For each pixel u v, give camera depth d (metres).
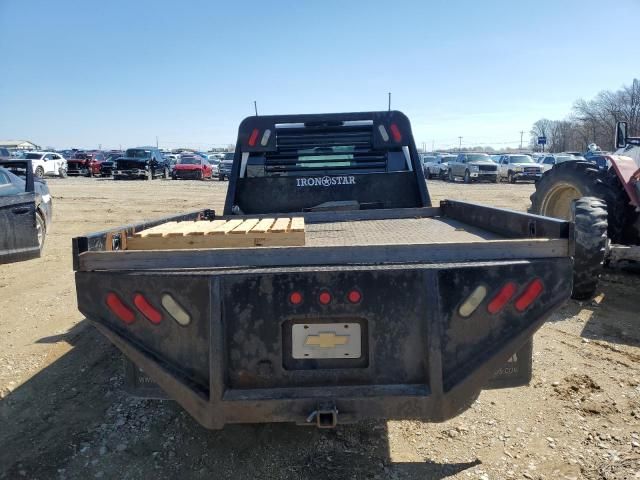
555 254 2.38
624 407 3.48
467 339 2.34
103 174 36.88
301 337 2.29
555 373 3.98
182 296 2.30
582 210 5.31
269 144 5.14
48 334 4.97
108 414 3.49
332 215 4.52
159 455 3.04
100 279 2.37
